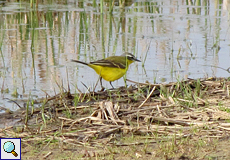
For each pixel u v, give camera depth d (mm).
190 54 16844
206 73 14391
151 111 10258
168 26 20984
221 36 19141
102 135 8969
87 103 11328
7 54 16547
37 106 11438
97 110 10125
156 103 10781
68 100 11492
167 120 9445
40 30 19984
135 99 11359
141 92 12094
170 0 27359
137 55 16672
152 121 9688
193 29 20375
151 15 23359
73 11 23672
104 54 16484
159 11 24391
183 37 19078
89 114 10492
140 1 26719
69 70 14922
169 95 11500
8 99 12172
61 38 18734
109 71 12734
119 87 13000
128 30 20188
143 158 7750
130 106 10594
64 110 10789
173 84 12312
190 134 8734
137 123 9523
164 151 7953
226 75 14250
